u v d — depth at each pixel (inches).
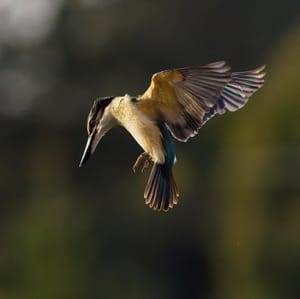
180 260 1170.6
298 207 909.8
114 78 1334.9
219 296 1071.6
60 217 1088.2
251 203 935.7
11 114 1355.8
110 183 1254.9
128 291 1139.3
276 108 948.0
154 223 1174.3
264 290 904.9
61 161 1307.8
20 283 964.6
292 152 927.7
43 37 1384.1
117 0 1344.7
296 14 1364.4
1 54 1389.0
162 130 289.4
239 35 1359.5
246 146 966.4
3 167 1311.5
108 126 299.1
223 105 296.5
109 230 1190.9
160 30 1334.9
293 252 893.8
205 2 1348.4
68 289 976.3
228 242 972.6
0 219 1229.7
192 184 1171.3
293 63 978.1
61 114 1339.8
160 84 286.4
